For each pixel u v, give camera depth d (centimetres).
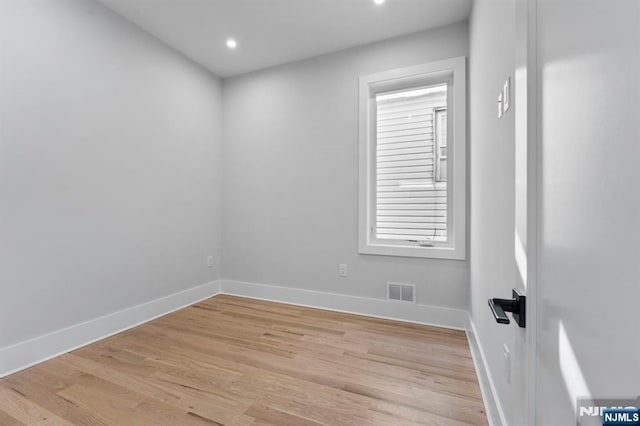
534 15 61
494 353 143
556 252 52
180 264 300
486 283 165
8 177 179
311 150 307
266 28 259
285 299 317
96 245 226
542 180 58
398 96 281
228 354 201
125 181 247
